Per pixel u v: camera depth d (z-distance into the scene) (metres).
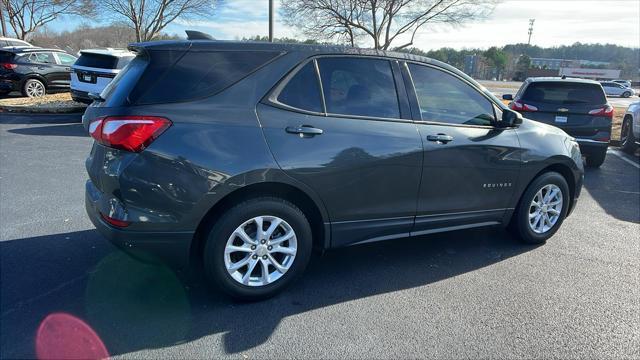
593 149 8.78
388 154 3.59
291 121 3.27
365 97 3.62
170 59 3.09
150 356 2.74
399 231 3.88
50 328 2.96
